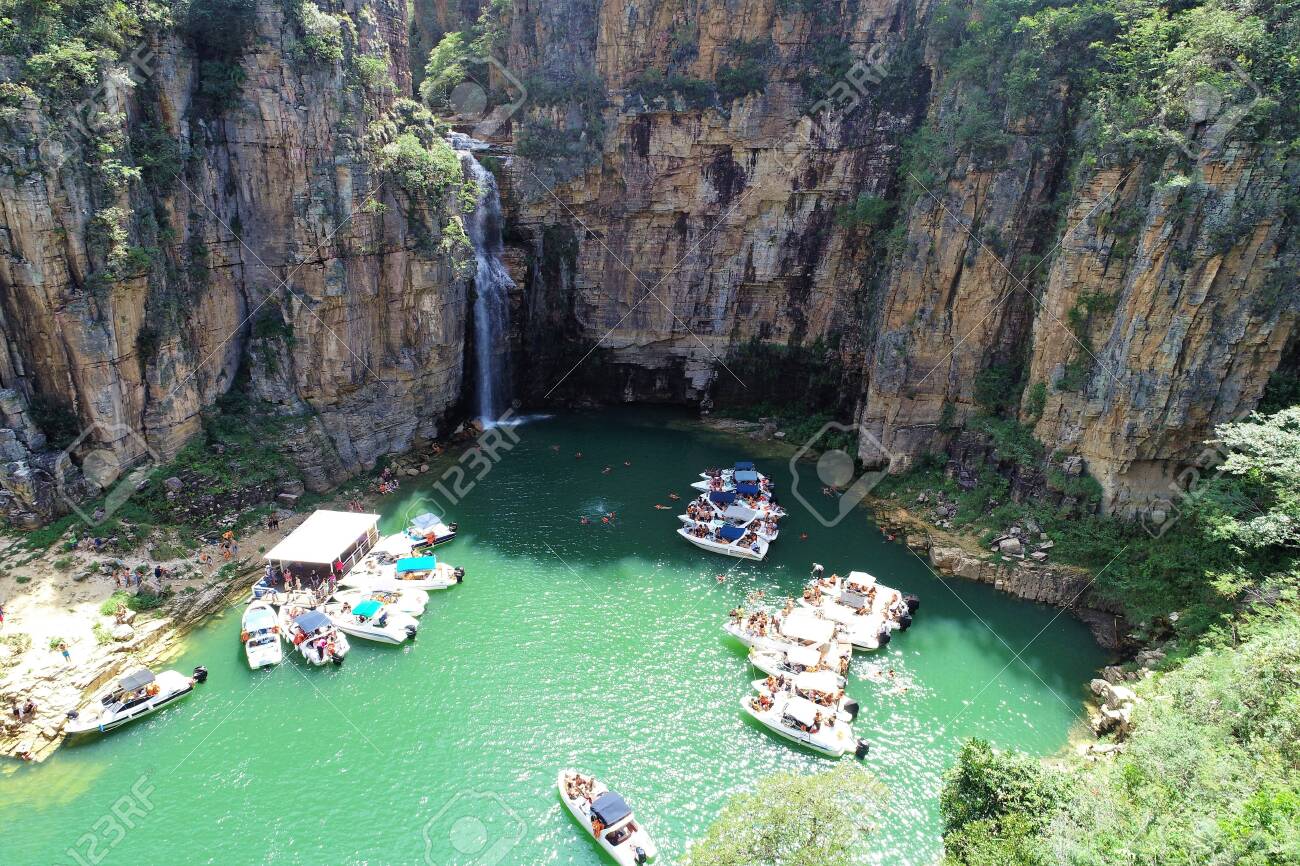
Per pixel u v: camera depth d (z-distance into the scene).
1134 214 37.53
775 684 31.91
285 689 31.58
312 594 36.44
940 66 48.44
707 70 55.66
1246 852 15.84
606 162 58.00
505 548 42.44
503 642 34.91
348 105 44.53
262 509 42.50
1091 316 39.88
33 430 35.56
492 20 63.25
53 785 26.77
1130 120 37.78
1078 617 37.41
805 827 20.30
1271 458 29.59
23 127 32.34
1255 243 34.62
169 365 39.47
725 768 28.59
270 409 45.28
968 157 44.34
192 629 34.34
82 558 34.59
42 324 34.62
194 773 27.59
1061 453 41.28
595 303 62.06
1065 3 42.38
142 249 36.94
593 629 35.97
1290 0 35.56
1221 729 22.67
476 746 29.30
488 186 58.12
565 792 26.77
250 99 41.44
